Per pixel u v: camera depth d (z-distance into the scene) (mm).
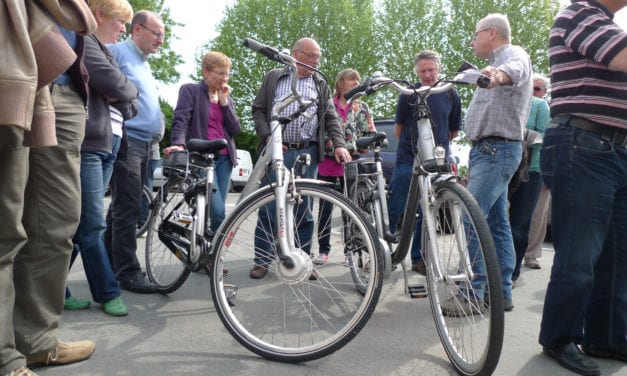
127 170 3402
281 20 24359
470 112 3309
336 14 24375
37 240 2150
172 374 2186
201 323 2844
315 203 2904
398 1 25500
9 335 1877
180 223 3189
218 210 3879
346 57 24719
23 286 2133
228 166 4344
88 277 2906
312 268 2477
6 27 1618
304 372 2248
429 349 2543
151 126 3533
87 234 2830
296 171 2795
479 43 3254
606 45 2115
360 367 2312
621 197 2447
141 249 4797
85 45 2689
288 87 3834
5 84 1593
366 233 2393
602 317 2504
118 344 2502
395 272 4219
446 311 2395
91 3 2900
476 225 2057
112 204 3512
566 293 2344
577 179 2314
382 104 24875
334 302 3184
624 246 2445
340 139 3838
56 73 1807
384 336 2725
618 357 2500
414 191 2625
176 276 3307
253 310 3021
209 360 2346
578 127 2316
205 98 4191
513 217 3928
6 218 1823
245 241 2938
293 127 3775
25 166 1870
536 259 4809
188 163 3266
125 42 3539
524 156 3686
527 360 2459
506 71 2826
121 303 2957
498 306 1956
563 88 2367
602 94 2270
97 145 2740
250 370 2248
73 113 2232
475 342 2215
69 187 2213
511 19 22484
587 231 2314
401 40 25188
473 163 3270
